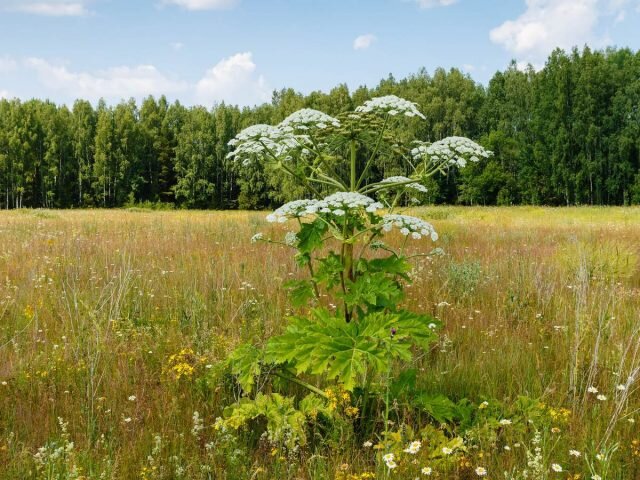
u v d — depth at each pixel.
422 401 3.74
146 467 3.21
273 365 3.90
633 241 14.41
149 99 83.81
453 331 5.92
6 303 6.72
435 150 4.06
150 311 6.65
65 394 4.23
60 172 74.19
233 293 7.38
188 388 4.35
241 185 71.75
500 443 3.60
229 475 3.14
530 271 8.40
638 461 3.27
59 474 3.04
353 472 3.21
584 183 61.34
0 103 76.56
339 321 3.44
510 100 73.19
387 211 4.26
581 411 3.90
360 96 69.62
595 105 61.91
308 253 3.76
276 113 70.00
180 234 14.69
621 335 5.46
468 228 19.27
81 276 8.19
